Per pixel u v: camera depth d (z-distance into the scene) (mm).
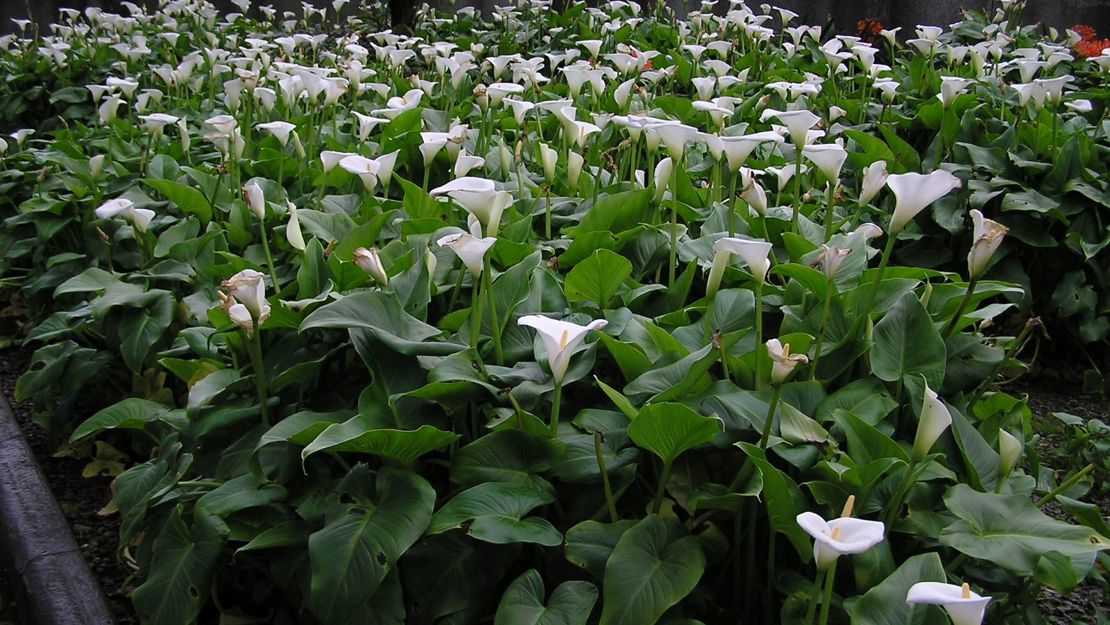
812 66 8039
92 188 5180
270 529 2514
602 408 2830
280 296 3287
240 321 2662
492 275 3379
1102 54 7234
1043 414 5035
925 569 2049
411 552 2432
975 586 2463
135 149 5840
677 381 2531
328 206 4348
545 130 5621
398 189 4941
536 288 3135
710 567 2531
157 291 3885
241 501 2541
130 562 3287
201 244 4145
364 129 4219
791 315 3014
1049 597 3430
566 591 2203
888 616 2010
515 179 4656
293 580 2611
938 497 2465
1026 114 5977
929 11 12094
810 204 4605
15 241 5758
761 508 2502
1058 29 12453
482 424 2727
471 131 5438
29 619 3398
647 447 2350
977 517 2275
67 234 5371
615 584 2152
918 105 6355
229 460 2760
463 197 2664
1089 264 5430
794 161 5336
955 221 5367
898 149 5648
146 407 3551
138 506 2885
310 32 10945
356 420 2432
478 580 2396
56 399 4508
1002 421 2975
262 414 2820
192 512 2758
